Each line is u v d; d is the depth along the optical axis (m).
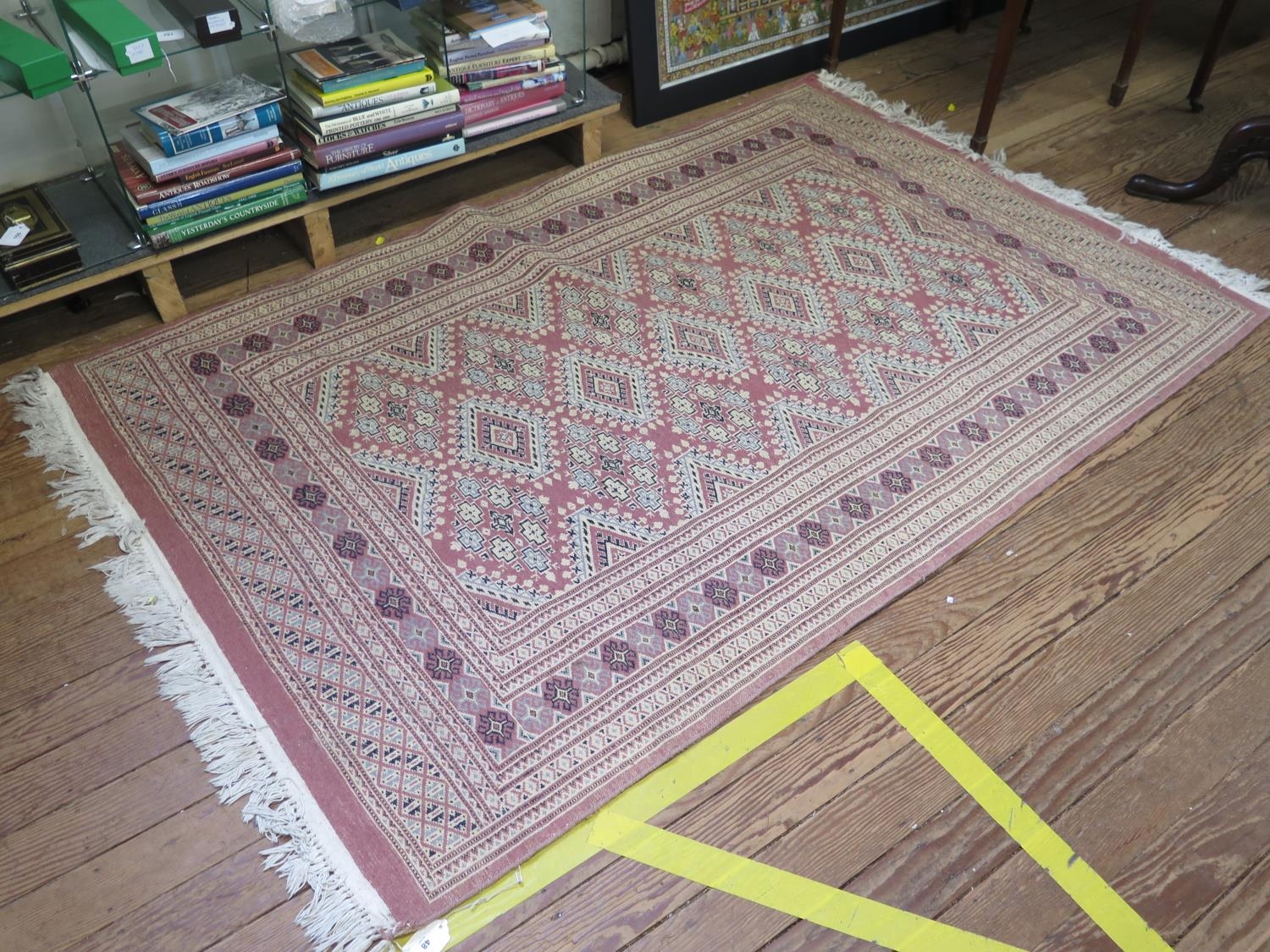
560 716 1.50
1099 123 2.72
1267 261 2.31
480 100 2.27
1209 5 3.19
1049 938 1.31
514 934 1.30
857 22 2.90
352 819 1.38
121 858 1.35
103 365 1.98
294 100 2.08
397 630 1.59
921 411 1.95
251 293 2.14
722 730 1.50
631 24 2.49
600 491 1.80
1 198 1.96
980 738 1.50
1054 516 1.79
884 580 1.68
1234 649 1.61
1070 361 2.05
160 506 1.74
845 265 2.27
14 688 1.51
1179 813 1.43
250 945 1.28
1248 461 1.88
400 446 1.85
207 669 1.53
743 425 1.92
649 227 2.35
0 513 1.74
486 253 2.26
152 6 1.98
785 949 1.30
